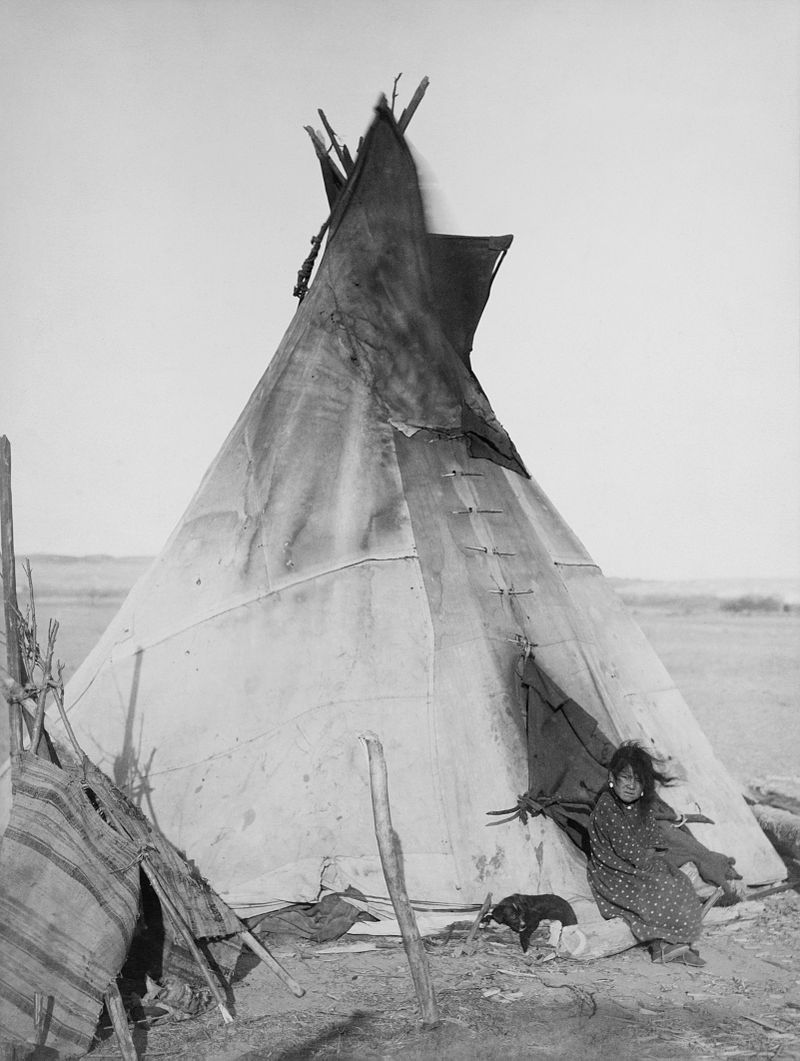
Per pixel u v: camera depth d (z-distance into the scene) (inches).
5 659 184.1
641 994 178.4
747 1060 152.0
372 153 259.8
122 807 181.3
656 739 236.5
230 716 217.2
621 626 260.1
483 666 219.8
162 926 178.4
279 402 251.6
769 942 204.4
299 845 206.2
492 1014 168.6
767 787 348.5
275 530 234.4
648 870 199.3
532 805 208.1
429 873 203.8
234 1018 169.3
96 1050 158.4
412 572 229.0
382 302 255.0
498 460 260.7
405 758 211.5
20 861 162.1
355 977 186.1
